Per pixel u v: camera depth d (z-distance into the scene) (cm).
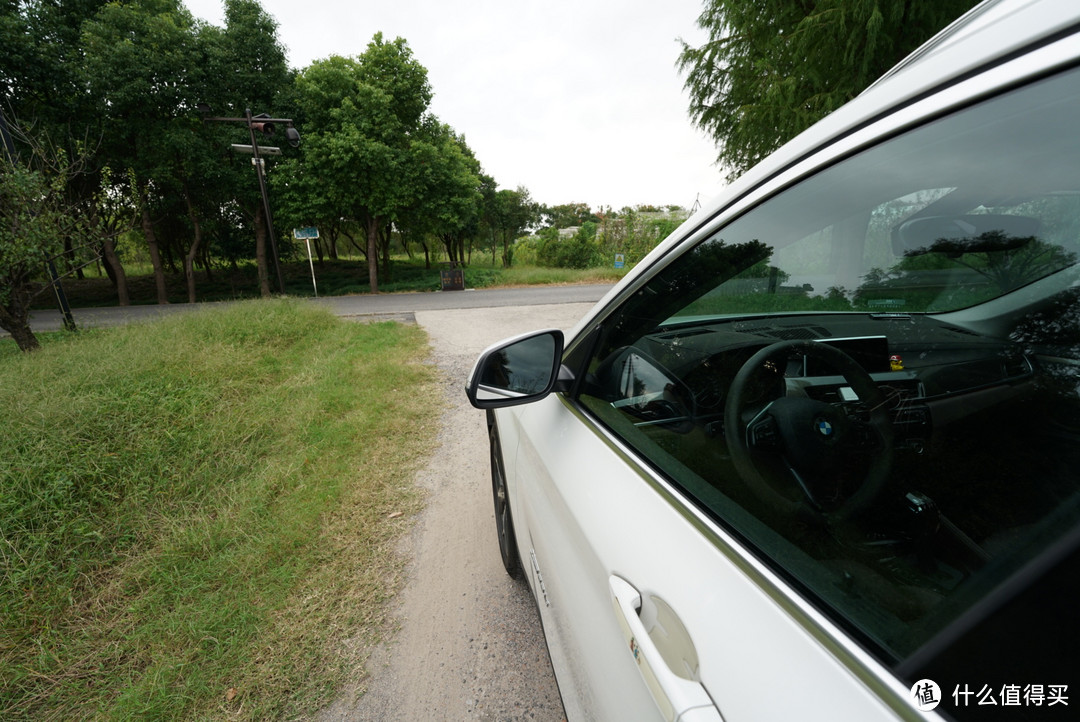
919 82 62
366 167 2136
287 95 2125
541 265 3697
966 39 59
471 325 1025
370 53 2169
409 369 623
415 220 2495
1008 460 56
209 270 3309
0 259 636
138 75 1797
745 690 55
